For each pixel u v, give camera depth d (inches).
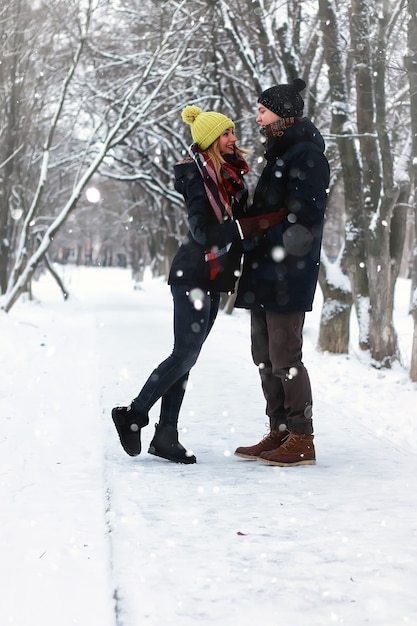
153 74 944.3
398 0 509.4
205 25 847.1
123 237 3245.6
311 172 184.5
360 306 522.6
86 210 2736.2
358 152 544.1
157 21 950.4
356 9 501.4
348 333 560.7
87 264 4589.1
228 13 688.4
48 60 869.2
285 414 201.9
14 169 944.3
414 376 419.8
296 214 183.3
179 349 191.3
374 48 498.9
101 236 4114.2
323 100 764.6
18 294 774.5
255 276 191.2
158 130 1157.7
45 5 765.3
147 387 193.2
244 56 685.3
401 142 672.4
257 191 194.4
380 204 501.7
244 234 183.9
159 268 2369.6
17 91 826.8
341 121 545.3
